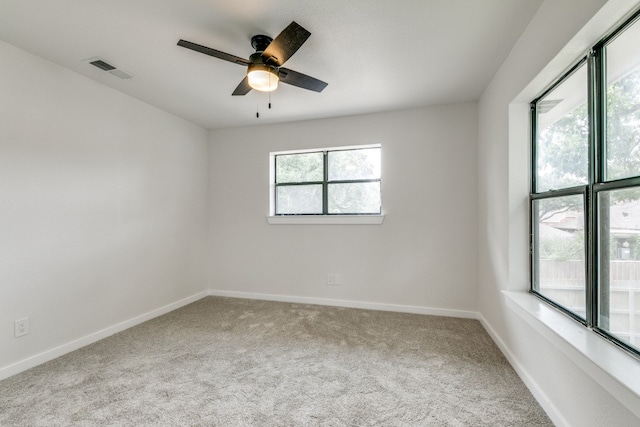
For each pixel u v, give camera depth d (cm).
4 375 198
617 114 126
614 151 128
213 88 272
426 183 322
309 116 349
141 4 163
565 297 167
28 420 158
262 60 185
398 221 332
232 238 395
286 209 385
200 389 186
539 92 191
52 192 227
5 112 200
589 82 139
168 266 338
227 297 392
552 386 157
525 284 210
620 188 122
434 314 321
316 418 160
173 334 271
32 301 214
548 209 187
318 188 371
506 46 204
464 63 228
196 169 382
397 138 331
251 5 164
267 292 382
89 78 252
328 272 358
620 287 125
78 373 204
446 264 318
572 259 160
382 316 316
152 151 317
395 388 187
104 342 254
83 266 248
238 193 392
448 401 173
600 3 112
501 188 230
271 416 162
